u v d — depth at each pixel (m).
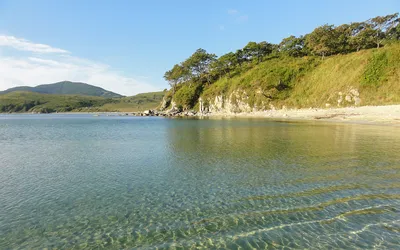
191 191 13.27
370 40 88.75
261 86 96.00
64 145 29.19
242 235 8.87
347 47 94.62
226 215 10.41
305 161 18.75
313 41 99.88
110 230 9.51
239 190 13.18
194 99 128.00
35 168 18.47
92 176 16.28
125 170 17.58
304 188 13.09
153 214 10.73
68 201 12.24
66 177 16.14
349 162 18.00
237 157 20.84
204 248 8.17
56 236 9.14
